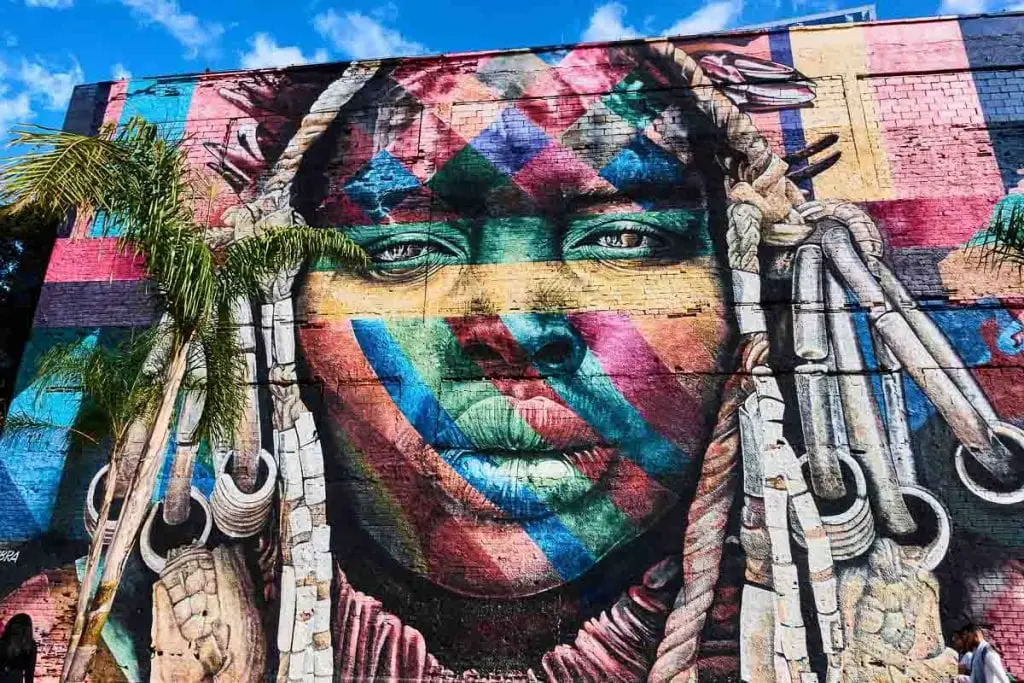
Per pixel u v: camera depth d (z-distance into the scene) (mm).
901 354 8570
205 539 8906
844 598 7898
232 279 6875
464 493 8742
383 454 9000
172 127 10789
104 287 10125
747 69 9969
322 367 9391
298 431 9172
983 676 6398
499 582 8398
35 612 8844
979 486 8070
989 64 9570
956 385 8391
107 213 5902
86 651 5793
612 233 9492
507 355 9188
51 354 7973
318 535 8789
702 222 9383
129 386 7773
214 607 8648
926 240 8930
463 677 8133
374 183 10172
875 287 8828
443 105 10430
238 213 10211
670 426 8688
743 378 8719
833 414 8469
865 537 8062
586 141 9961
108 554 5949
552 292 9359
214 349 6859
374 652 8305
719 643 7926
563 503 8586
